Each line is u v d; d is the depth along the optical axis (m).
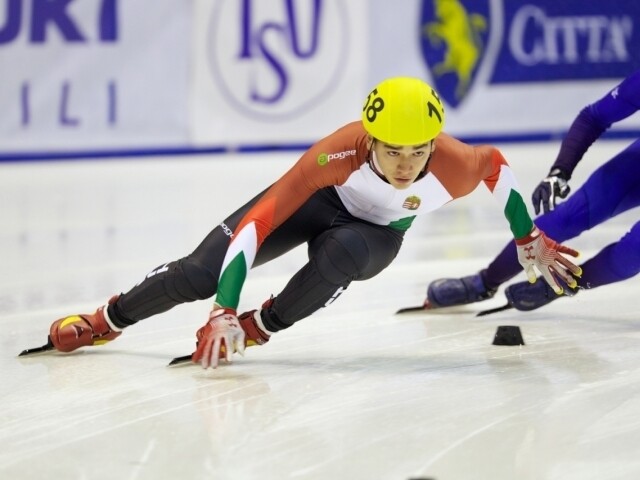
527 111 31.12
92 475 7.41
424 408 8.84
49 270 16.03
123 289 14.55
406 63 30.14
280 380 9.80
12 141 28.25
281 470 7.41
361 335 11.71
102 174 27.44
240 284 9.45
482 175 9.97
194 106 29.34
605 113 11.42
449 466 7.44
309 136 29.91
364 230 9.93
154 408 8.96
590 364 10.23
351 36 29.61
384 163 9.24
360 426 8.38
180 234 19.20
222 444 7.99
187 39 28.97
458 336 11.60
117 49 28.56
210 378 9.91
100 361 10.65
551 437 8.04
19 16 27.72
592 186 11.84
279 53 29.36
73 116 28.56
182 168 28.22
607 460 7.53
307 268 9.89
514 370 10.06
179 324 12.34
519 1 30.66
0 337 11.80
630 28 31.36
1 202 23.48
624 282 14.48
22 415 8.85
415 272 15.42
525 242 10.33
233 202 23.00
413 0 29.95
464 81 30.61
